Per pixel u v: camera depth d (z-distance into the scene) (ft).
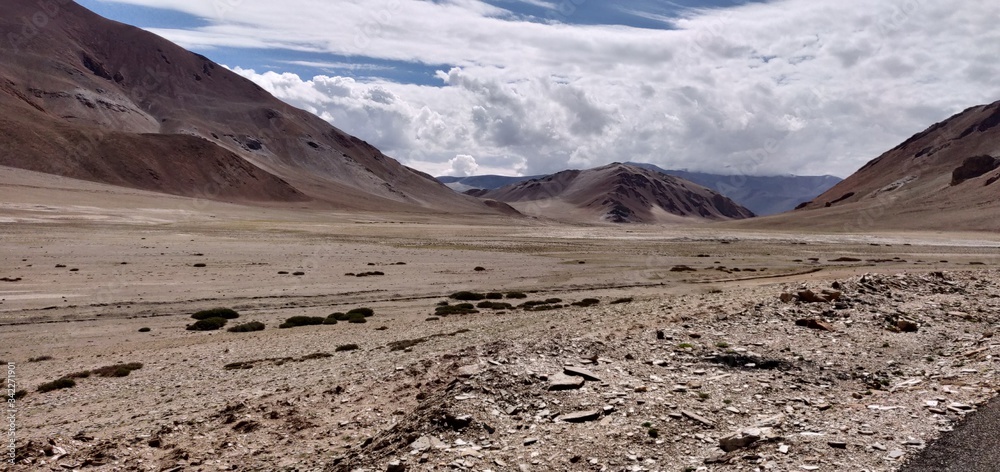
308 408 57.21
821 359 53.57
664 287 181.98
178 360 90.79
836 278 149.89
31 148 625.00
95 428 56.65
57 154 638.12
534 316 108.68
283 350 94.43
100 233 290.76
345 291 170.71
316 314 138.21
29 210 353.72
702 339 62.49
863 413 37.88
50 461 47.37
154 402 66.80
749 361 53.52
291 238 329.31
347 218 643.04
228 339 107.86
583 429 39.83
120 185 637.71
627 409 42.29
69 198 434.71
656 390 46.11
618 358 56.44
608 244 370.32
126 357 93.86
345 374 68.69
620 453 35.65
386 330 109.60
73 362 90.99
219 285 172.55
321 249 277.44
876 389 44.98
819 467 30.01
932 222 549.13
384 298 163.02
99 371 83.41
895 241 417.49
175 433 53.36
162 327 120.67
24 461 46.80
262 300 153.99
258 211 591.37
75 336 111.04
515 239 392.68
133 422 57.98
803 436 34.12
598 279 203.82
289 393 62.64
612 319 86.43
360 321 125.49
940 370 48.24
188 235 313.12
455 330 96.78
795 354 55.36
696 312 81.71
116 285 164.14
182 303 145.79
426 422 42.68
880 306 78.43
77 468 46.37
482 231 467.52
